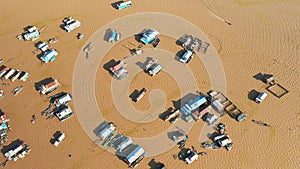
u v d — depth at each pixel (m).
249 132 33.06
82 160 31.36
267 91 36.28
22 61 39.41
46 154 31.81
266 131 33.12
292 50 40.31
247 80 37.34
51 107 35.19
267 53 40.00
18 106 35.38
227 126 33.50
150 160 31.23
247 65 38.75
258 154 31.53
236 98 35.75
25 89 36.78
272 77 37.22
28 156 31.69
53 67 38.81
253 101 35.47
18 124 33.94
